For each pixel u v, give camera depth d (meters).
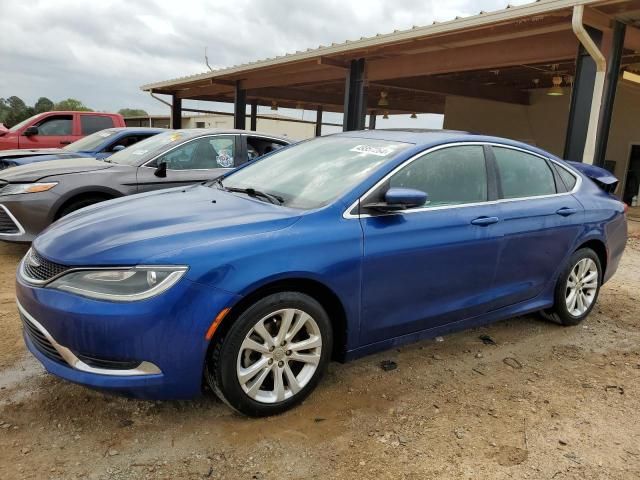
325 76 13.98
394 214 3.30
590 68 8.32
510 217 3.88
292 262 2.85
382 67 12.23
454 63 10.90
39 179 5.81
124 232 2.90
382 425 2.97
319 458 2.67
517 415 3.14
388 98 20.83
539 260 4.15
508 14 8.20
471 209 3.68
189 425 2.89
